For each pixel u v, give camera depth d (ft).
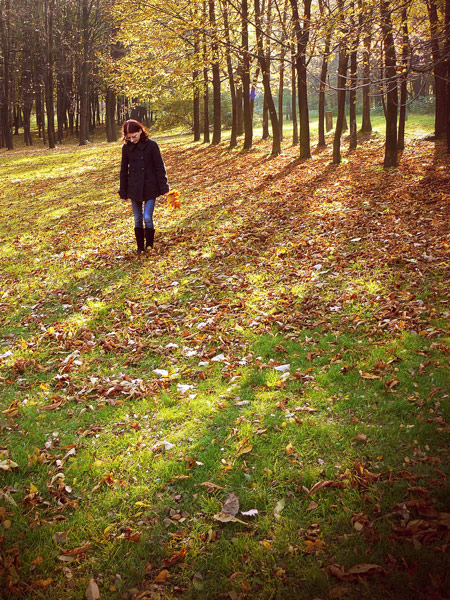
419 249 22.82
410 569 7.84
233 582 8.14
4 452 11.98
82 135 135.74
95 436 12.62
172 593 8.11
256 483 10.30
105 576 8.54
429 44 25.08
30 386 15.39
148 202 28.25
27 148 141.49
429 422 11.46
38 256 31.81
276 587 8.01
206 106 93.09
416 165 45.29
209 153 79.61
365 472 10.09
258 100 192.65
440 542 8.30
